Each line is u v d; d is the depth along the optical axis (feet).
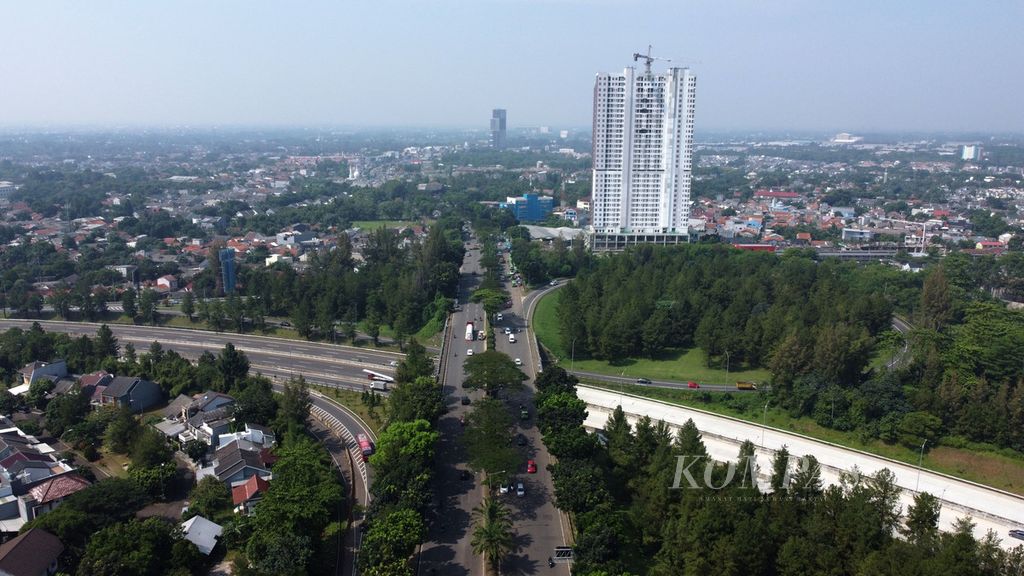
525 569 385.29
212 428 541.75
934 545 333.62
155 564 373.81
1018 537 411.75
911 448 547.90
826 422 587.68
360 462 513.45
